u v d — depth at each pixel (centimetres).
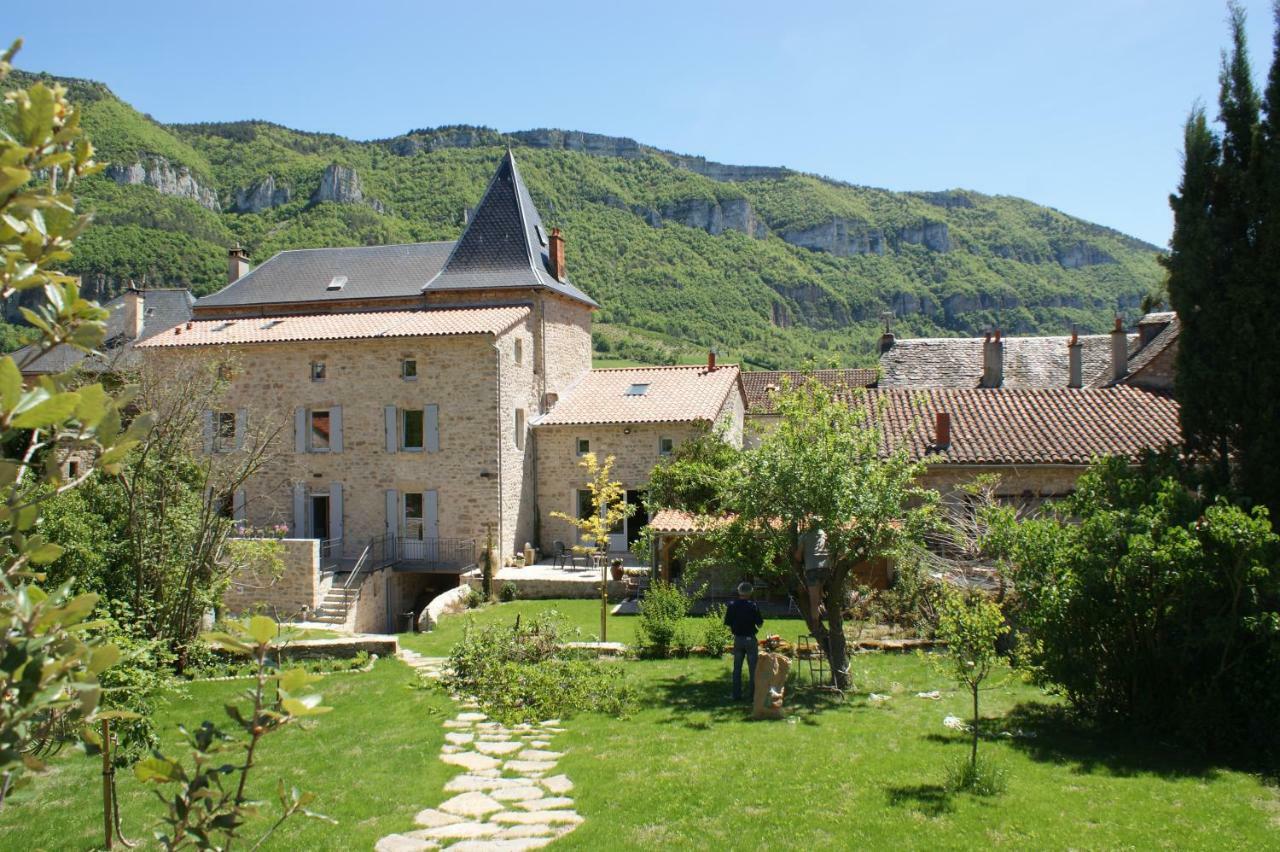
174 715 1323
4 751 254
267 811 924
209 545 1703
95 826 917
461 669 1532
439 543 2755
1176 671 1178
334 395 2839
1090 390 2512
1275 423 1291
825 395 1487
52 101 298
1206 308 1363
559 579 2502
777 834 845
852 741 1155
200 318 3438
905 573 1880
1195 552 1094
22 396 268
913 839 829
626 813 910
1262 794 962
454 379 2762
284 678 333
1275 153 1308
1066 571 1184
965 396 2552
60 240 304
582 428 2941
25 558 291
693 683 1522
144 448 1559
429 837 857
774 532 1446
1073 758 1098
